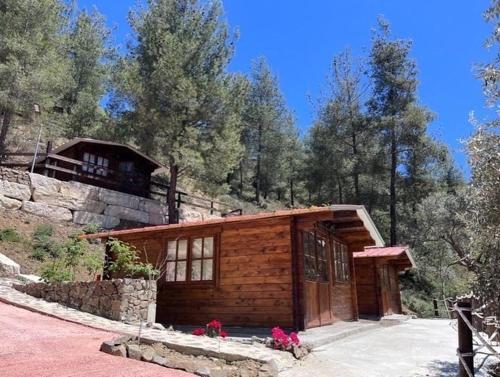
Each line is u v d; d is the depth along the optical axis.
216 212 26.02
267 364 5.65
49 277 10.50
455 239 16.16
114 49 34.81
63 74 22.08
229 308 9.88
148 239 11.66
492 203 5.14
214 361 5.77
